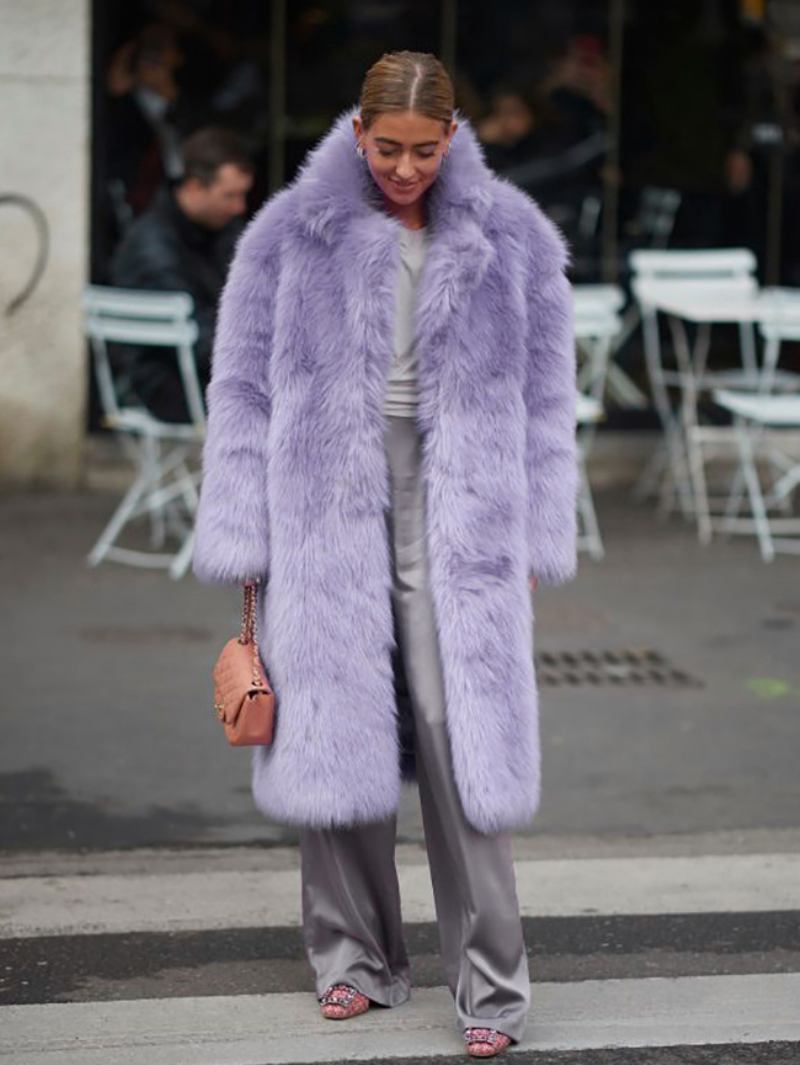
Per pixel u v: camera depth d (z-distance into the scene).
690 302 19.30
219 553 8.09
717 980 9.12
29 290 19.91
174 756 12.46
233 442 8.09
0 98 19.56
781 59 21.80
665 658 14.94
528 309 8.15
